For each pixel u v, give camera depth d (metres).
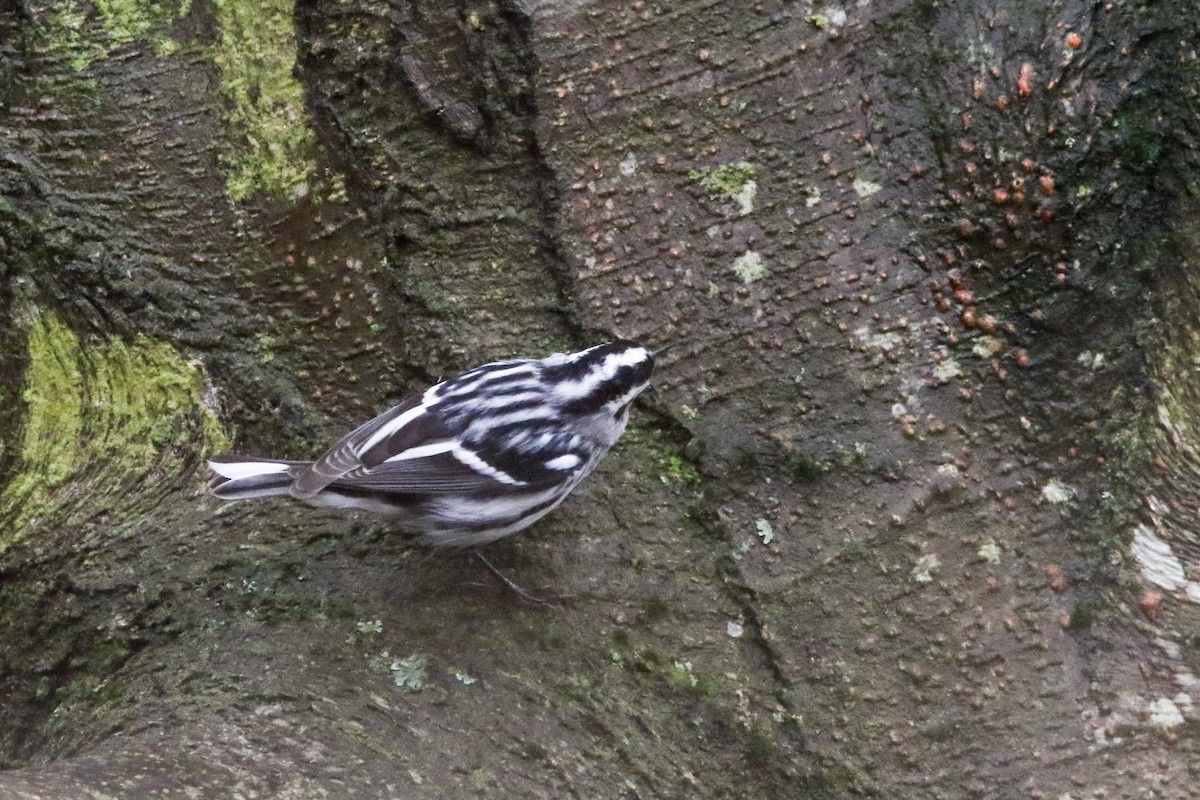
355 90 8.14
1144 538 7.39
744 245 7.80
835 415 7.63
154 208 8.38
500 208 8.12
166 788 6.21
